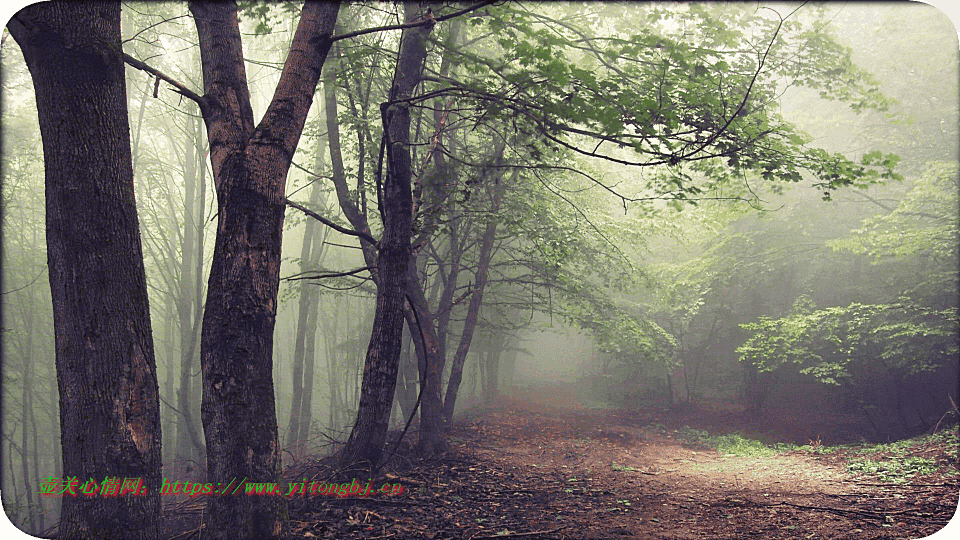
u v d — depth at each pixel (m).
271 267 4.66
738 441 14.55
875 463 9.77
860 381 16.09
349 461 7.82
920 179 12.53
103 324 4.01
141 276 4.25
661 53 7.12
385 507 6.71
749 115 7.27
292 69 5.02
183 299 15.48
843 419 16.06
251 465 4.41
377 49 7.75
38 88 4.09
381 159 6.61
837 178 7.04
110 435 3.97
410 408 14.43
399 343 8.10
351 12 8.88
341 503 6.75
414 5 8.16
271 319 4.65
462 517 6.50
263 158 4.72
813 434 14.80
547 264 12.66
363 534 5.72
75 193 4.03
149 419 4.16
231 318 4.50
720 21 7.07
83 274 4.00
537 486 8.17
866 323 12.96
